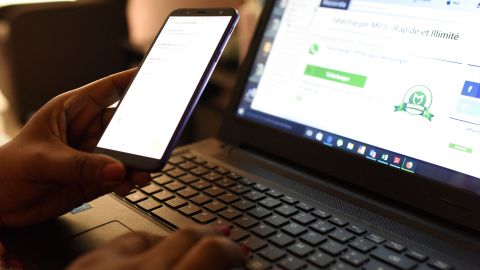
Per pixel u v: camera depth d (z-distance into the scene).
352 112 0.63
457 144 0.54
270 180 0.64
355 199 0.60
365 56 0.63
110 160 0.49
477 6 0.56
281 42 0.72
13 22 1.22
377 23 0.63
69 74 1.34
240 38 1.06
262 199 0.58
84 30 1.34
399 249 0.48
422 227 0.54
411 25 0.60
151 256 0.39
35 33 1.26
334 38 0.67
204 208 0.56
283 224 0.52
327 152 0.65
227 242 0.38
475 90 0.54
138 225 0.53
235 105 0.76
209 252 0.36
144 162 0.53
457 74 0.56
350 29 0.65
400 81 0.60
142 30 1.37
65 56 1.32
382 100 0.61
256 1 1.02
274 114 0.71
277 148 0.69
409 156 0.58
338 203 0.59
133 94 0.61
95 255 0.41
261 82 0.73
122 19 1.41
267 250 0.47
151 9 1.32
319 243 0.49
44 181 0.52
